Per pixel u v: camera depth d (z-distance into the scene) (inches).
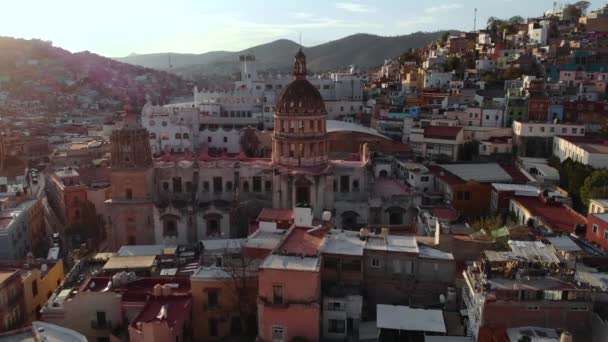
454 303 2346.2
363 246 2507.4
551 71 7642.7
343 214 3969.0
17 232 3796.8
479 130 5629.9
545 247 2215.8
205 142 6358.3
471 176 4569.4
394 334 2220.7
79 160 6437.0
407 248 2482.8
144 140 3858.3
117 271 2837.1
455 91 7190.0
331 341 2287.2
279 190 3964.1
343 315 2276.1
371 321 2342.5
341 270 2440.9
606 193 3727.9
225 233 3823.8
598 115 5748.0
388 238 2632.9
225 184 4136.3
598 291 1941.4
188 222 3796.8
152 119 6186.0
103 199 4849.9
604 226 2928.2
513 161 5246.1
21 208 4156.0
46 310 2476.6
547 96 6072.8
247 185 4141.2
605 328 1772.9
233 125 7190.0
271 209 3545.8
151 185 3954.2
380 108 6993.1
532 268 2038.6
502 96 6983.3
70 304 2460.6
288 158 4057.6
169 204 3794.3
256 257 2701.8
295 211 2854.3
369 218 3956.7
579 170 4227.4
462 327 2190.0
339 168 4146.2
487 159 5438.0
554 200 3703.3
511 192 3937.0
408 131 5969.5
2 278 2591.0
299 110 3969.0
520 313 1886.1
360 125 6673.2
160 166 4099.4
